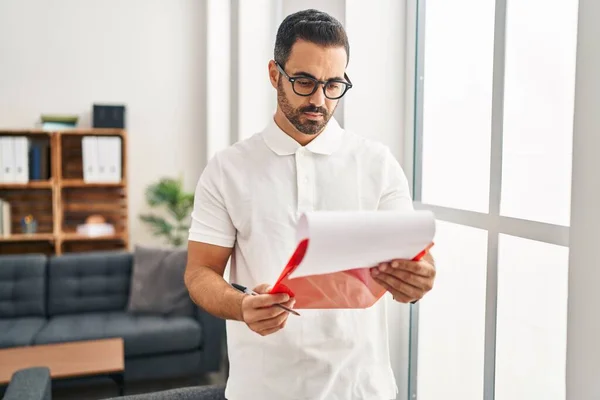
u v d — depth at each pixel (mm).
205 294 1168
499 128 1639
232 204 1274
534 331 1516
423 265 1005
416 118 2088
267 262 1252
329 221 856
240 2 3594
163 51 4828
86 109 4703
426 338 2072
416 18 2059
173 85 4871
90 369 2854
